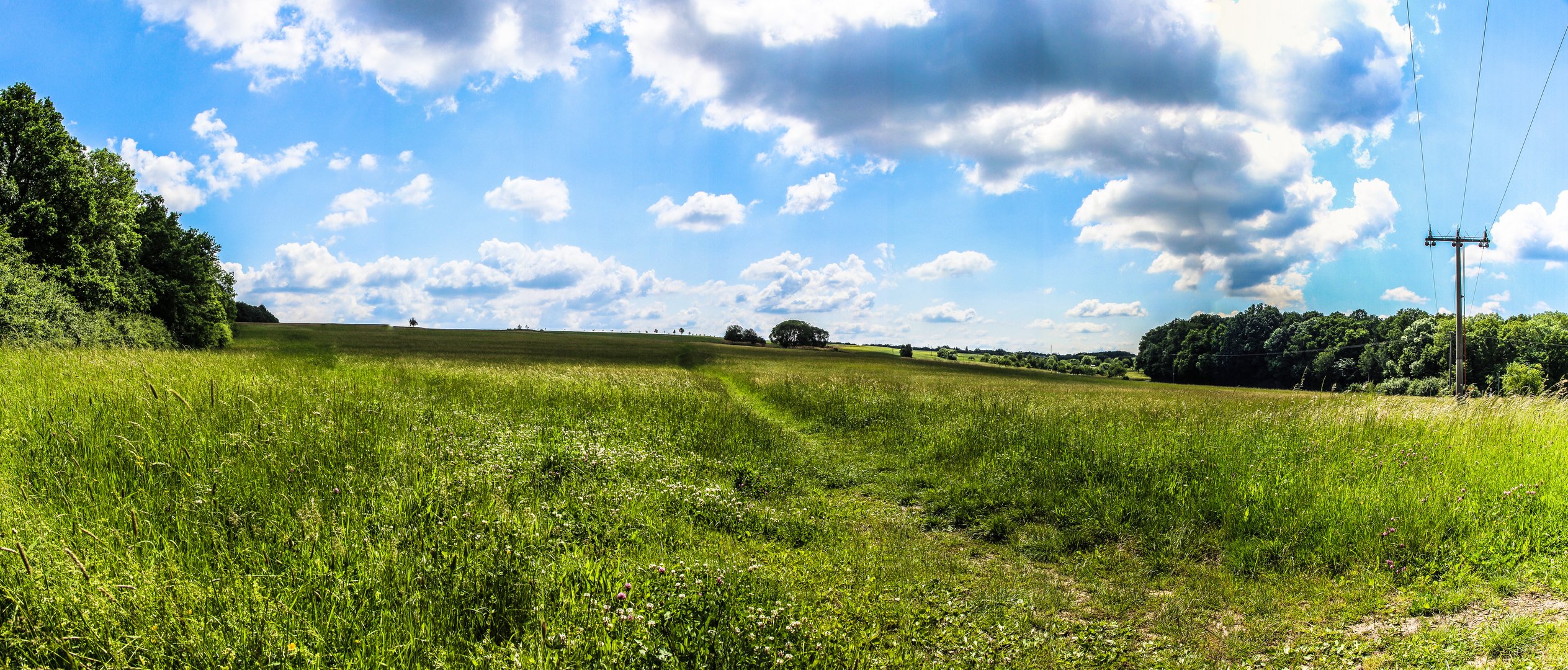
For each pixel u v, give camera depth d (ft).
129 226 125.49
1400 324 232.12
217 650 9.94
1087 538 21.98
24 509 13.26
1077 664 13.85
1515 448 26.55
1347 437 30.60
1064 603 17.08
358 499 16.99
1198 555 20.29
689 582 14.46
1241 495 23.03
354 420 25.04
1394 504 20.62
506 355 221.46
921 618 15.65
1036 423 36.47
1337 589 17.15
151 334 128.57
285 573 12.52
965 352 437.58
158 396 23.36
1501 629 13.78
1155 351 320.91
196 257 162.50
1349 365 230.07
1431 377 188.24
